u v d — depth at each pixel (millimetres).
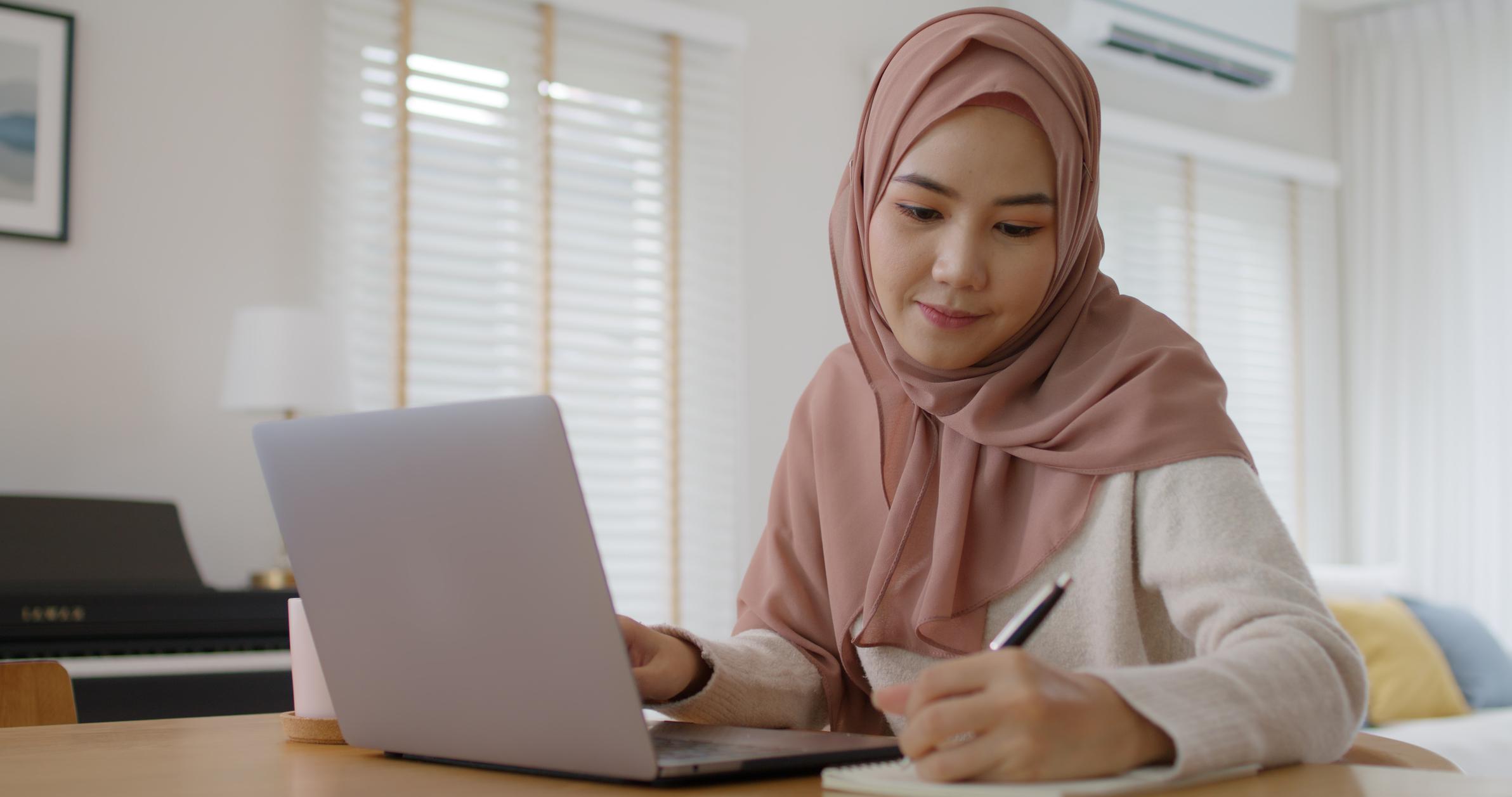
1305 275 4711
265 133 2818
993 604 1023
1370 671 3451
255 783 729
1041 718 605
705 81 3422
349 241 2883
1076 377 1051
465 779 736
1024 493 1037
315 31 2887
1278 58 4277
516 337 3119
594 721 686
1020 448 1030
